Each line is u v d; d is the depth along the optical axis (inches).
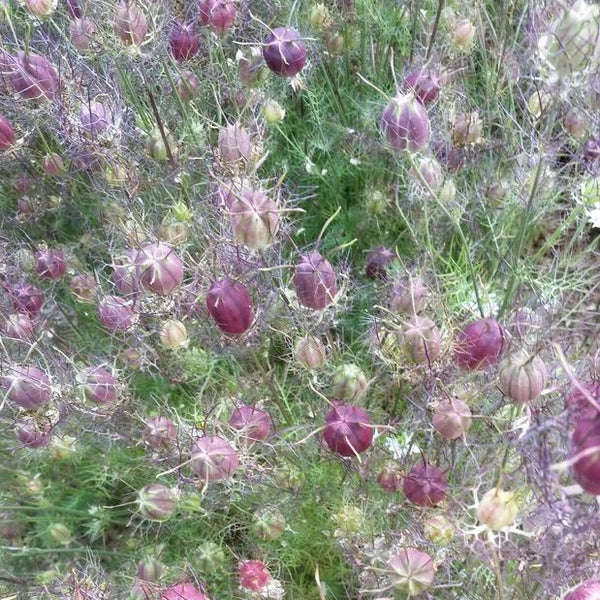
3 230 20.3
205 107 20.9
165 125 18.4
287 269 16.0
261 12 22.3
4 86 17.1
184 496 15.4
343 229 23.0
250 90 18.6
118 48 17.5
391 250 20.8
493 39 21.9
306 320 14.3
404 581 12.2
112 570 19.0
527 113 18.4
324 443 15.7
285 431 16.0
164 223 16.1
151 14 17.0
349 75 23.8
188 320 15.9
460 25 18.5
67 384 15.6
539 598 12.5
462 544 12.9
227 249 13.9
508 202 19.7
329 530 16.9
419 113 14.5
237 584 17.1
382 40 23.2
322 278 13.4
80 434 17.2
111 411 15.9
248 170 15.3
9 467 19.0
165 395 19.3
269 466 15.8
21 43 19.1
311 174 23.1
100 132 17.1
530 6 13.4
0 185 21.0
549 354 14.4
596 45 12.0
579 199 16.8
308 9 22.0
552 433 11.5
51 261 18.7
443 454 14.2
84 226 21.6
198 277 14.5
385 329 14.3
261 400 16.2
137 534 19.9
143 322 15.7
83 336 20.9
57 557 19.9
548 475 10.7
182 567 16.1
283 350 18.3
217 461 13.2
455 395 13.2
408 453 13.8
